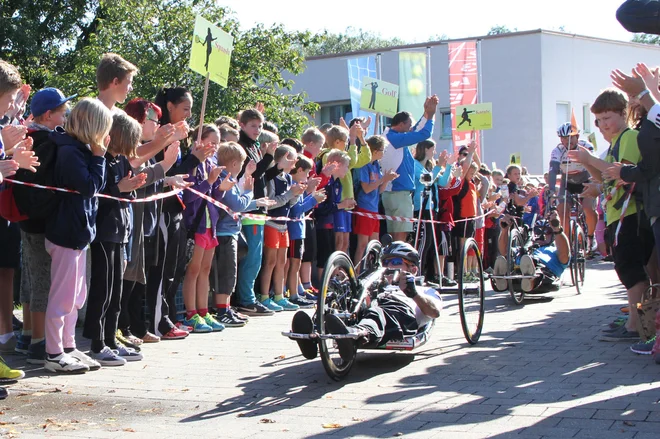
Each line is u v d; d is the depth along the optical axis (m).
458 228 11.84
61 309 5.96
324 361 5.45
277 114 18.14
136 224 6.90
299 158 9.35
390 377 5.79
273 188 9.12
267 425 4.59
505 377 5.68
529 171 27.59
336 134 9.82
